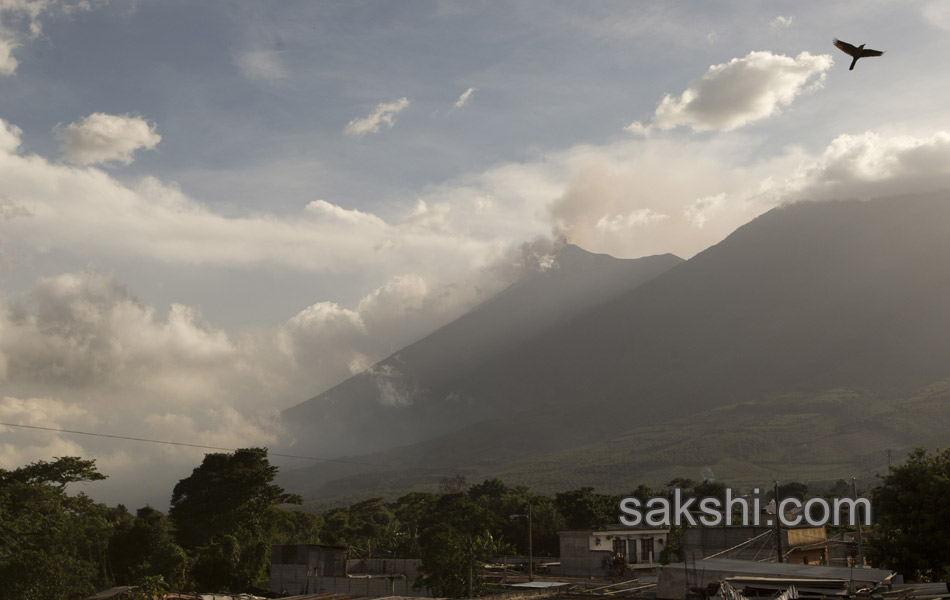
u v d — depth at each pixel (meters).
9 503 68.19
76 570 64.75
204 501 106.38
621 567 92.62
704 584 34.56
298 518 162.38
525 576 91.50
